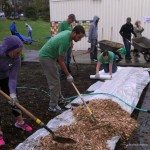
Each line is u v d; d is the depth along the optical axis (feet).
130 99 12.84
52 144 8.41
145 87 15.79
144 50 24.61
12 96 8.57
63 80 17.10
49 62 11.21
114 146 8.62
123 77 16.52
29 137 9.02
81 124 9.68
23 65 22.65
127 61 25.23
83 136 8.96
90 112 10.07
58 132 9.15
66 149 8.29
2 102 13.10
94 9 31.45
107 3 31.17
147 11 30.50
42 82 16.96
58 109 11.72
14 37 8.53
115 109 11.16
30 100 13.39
